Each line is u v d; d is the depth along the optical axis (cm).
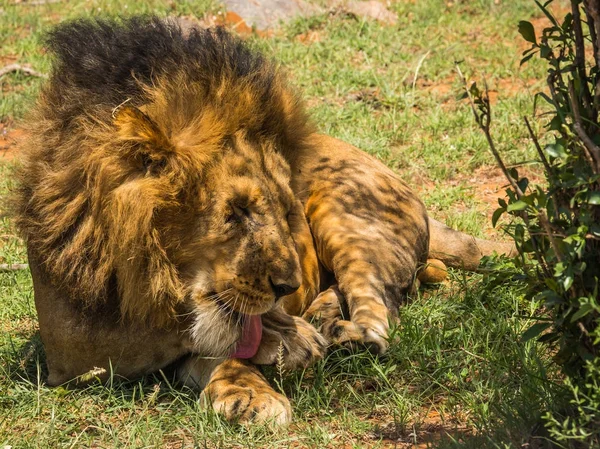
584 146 627
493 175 1544
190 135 783
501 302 1009
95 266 809
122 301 811
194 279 812
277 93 854
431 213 1393
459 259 1159
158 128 763
